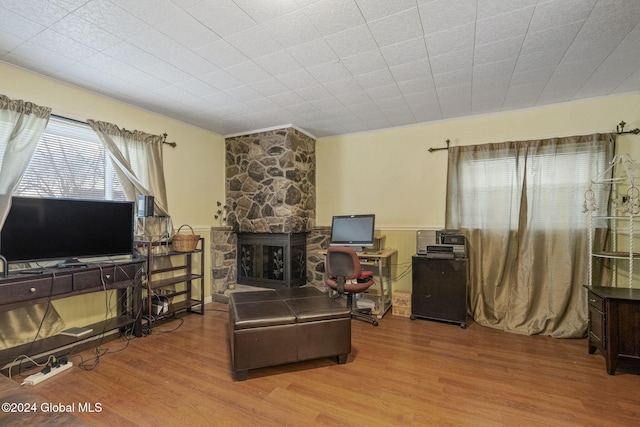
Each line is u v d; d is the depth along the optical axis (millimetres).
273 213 4133
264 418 1740
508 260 3330
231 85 2857
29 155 2404
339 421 1719
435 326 3266
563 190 3139
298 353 2264
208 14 1843
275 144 4129
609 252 2867
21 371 2238
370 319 3350
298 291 2996
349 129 4270
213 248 4281
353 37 2102
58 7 1755
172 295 3424
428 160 3922
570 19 1902
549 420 1729
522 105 3344
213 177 4387
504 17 1889
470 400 1919
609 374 2230
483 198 3496
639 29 1993
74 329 2646
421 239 3602
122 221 2881
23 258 2266
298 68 2537
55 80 2668
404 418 1746
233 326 2223
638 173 2889
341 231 4000
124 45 2176
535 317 3129
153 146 3430
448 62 2445
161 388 2039
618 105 3031
